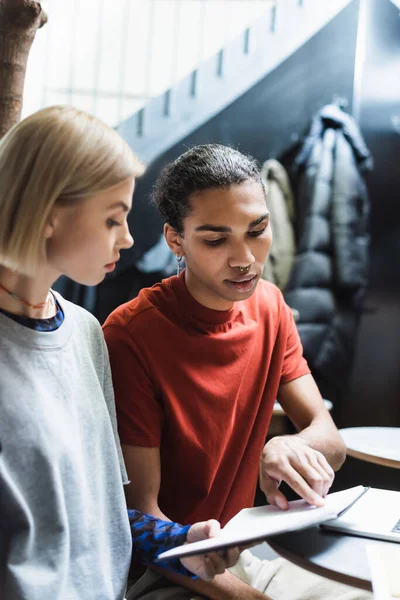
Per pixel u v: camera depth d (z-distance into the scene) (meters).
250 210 1.16
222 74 3.14
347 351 3.05
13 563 0.84
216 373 1.29
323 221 3.00
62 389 0.93
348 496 1.08
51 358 0.93
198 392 1.27
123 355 1.25
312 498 1.02
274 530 0.88
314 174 3.03
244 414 1.35
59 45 3.11
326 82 3.11
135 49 3.14
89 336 1.06
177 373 1.26
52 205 0.86
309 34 3.11
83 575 0.93
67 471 0.90
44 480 0.87
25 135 0.87
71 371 0.96
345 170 3.02
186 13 3.13
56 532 0.88
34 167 0.86
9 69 1.36
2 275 0.91
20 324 0.90
